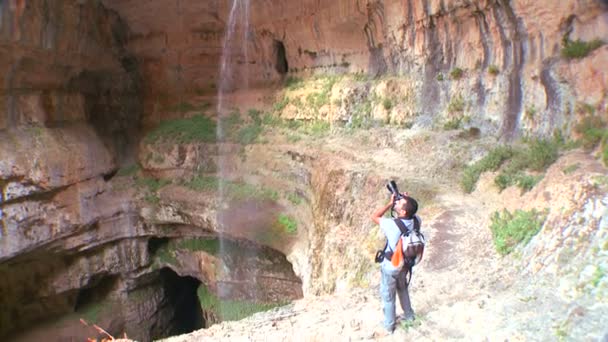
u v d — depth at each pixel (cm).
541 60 1088
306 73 2253
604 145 844
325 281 1218
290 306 906
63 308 2452
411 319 623
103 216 2372
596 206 647
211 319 2416
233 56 2638
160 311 2820
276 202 1938
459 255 824
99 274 2467
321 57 2142
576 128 941
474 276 730
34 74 2031
